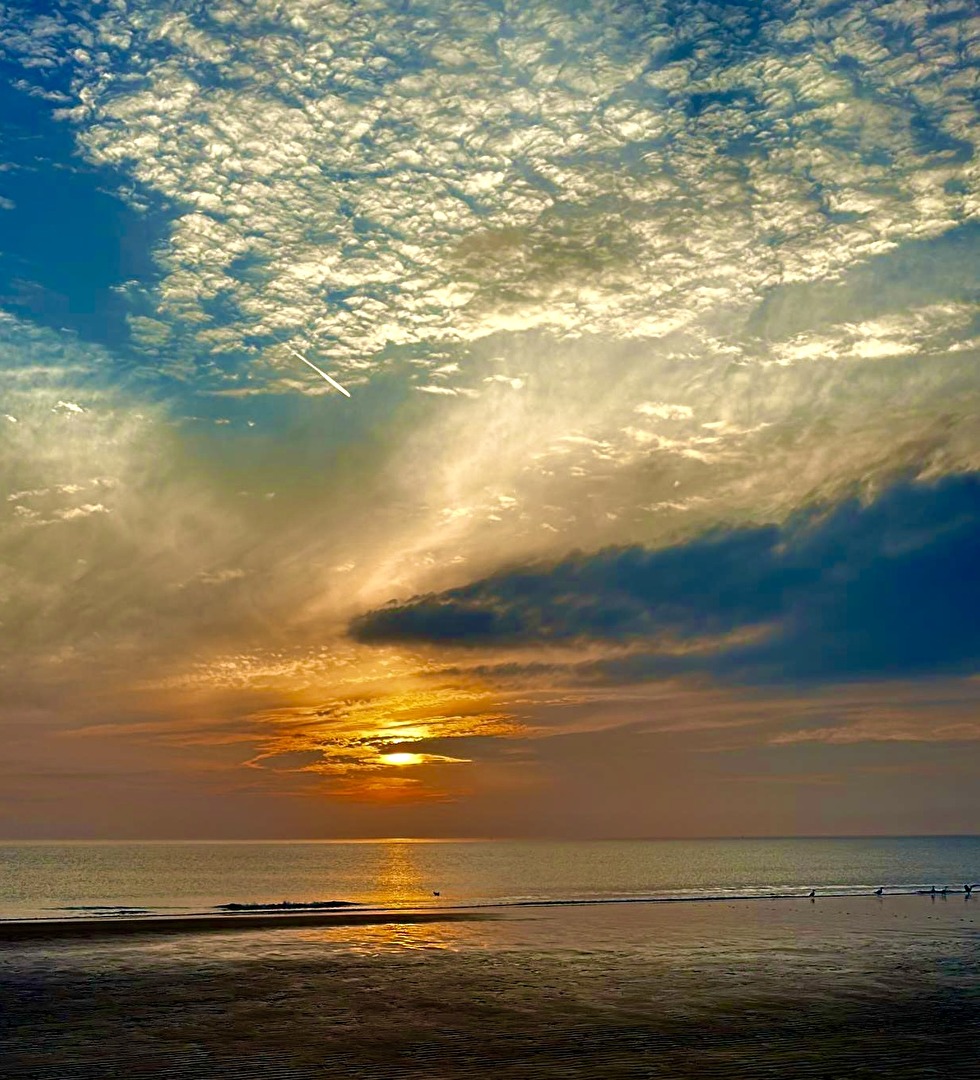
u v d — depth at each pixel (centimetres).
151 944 3148
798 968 2755
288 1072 1647
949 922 4019
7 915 4894
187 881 10150
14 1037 1897
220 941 3228
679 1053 1786
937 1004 2244
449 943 3238
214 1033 1933
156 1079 1602
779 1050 1811
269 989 2395
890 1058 1756
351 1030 1962
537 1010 2161
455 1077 1616
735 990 2405
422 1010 2158
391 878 10719
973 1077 1639
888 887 7244
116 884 9556
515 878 10606
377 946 3147
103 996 2300
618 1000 2275
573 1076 1631
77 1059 1731
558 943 3256
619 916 4191
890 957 2981
